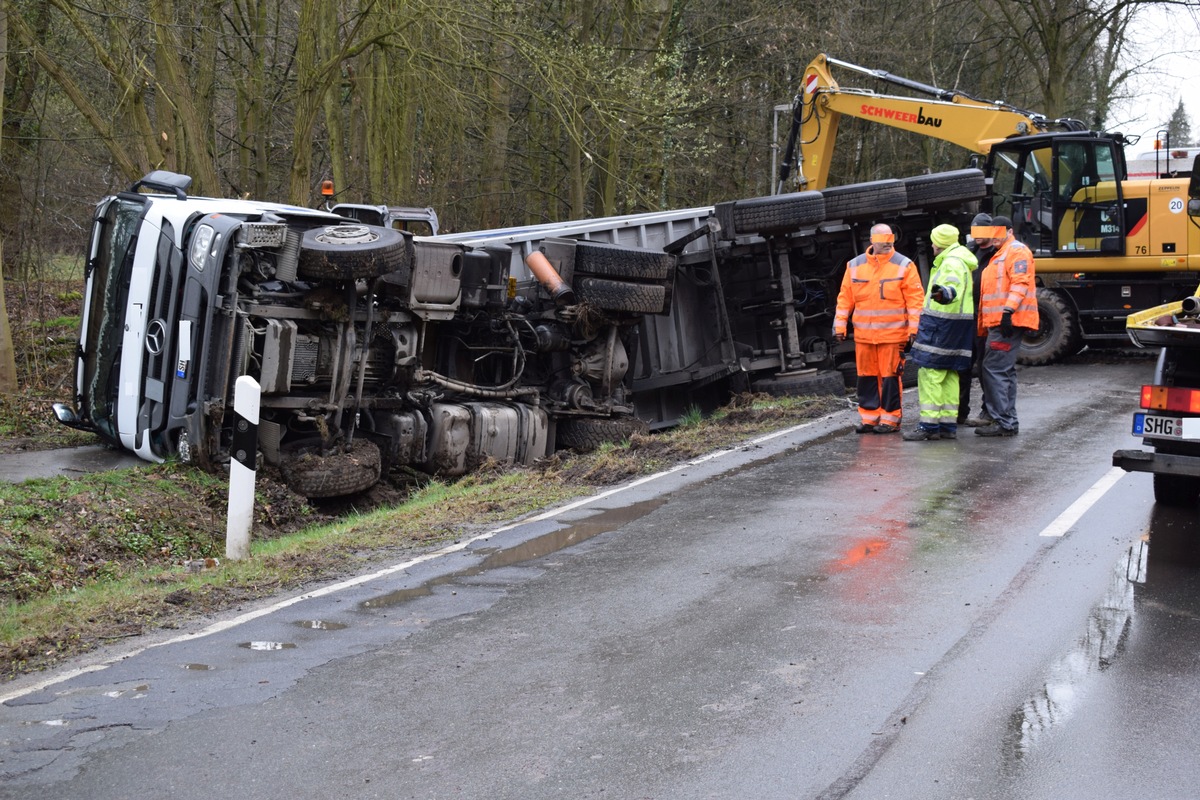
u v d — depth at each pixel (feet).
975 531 25.66
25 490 30.25
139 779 14.51
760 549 24.71
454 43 58.23
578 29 77.25
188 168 62.39
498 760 14.85
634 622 20.21
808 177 63.46
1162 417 25.72
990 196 56.75
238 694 17.34
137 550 29.04
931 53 109.70
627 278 42.06
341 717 16.38
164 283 35.06
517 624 20.40
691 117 87.86
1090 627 19.36
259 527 31.55
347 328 34.86
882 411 39.01
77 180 77.10
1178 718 15.64
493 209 76.38
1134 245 53.26
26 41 51.57
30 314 63.93
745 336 50.90
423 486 38.17
